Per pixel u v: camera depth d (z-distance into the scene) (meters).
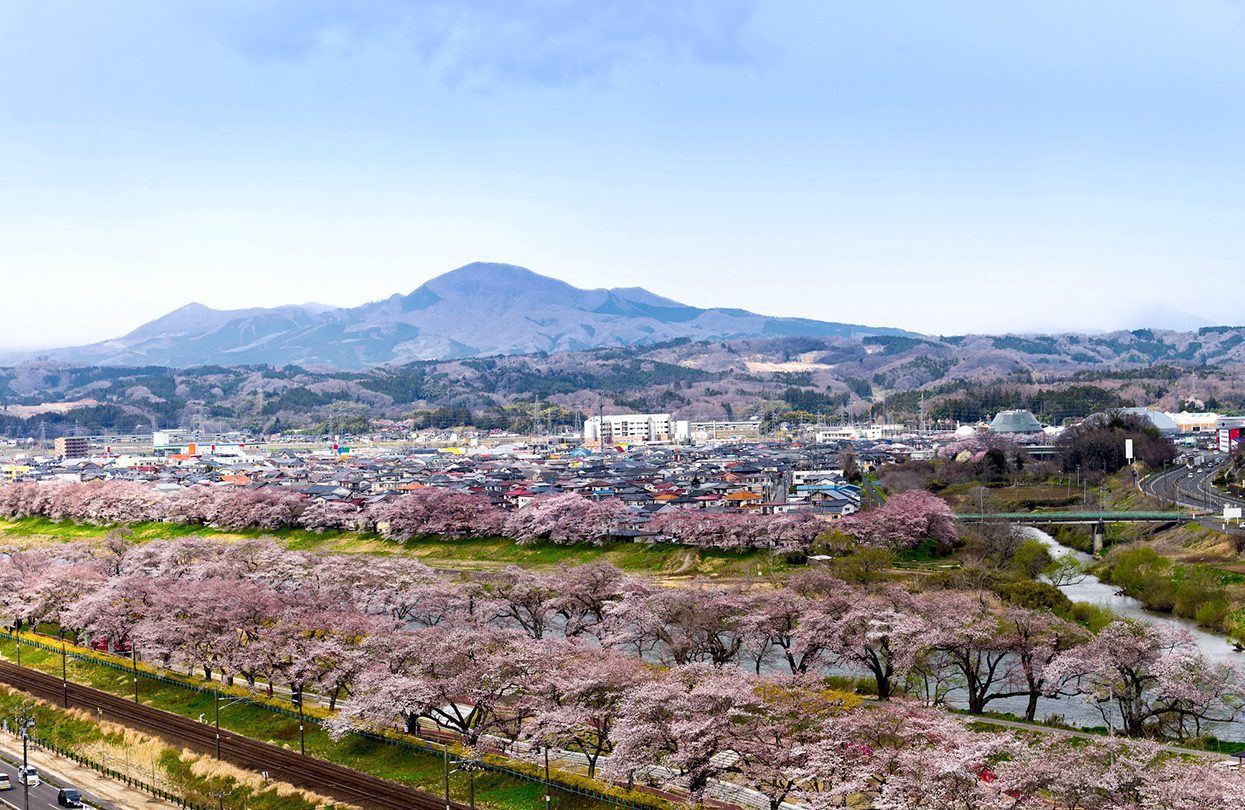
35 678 127.69
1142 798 65.44
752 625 115.00
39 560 180.38
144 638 125.31
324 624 119.44
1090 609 131.38
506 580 148.75
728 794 81.94
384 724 96.81
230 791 91.12
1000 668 119.62
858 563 160.75
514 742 92.44
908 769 70.31
